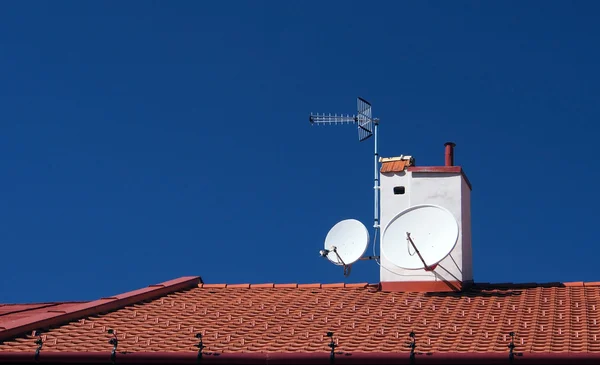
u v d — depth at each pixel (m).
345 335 20.55
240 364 19.09
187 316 23.22
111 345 20.25
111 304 23.98
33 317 22.41
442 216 24.92
